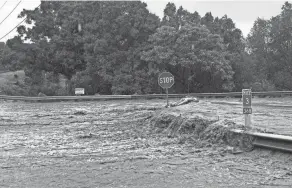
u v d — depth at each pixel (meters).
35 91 54.19
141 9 54.03
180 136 12.37
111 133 14.15
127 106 28.08
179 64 49.34
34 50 58.00
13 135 14.30
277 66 63.97
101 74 50.94
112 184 6.86
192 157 9.15
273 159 8.44
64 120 19.69
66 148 10.98
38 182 7.12
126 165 8.43
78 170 8.04
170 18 58.75
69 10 59.03
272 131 10.05
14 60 60.38
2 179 7.41
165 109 17.98
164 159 9.00
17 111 26.53
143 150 10.29
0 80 78.50
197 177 7.24
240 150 9.46
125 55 52.62
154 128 14.87
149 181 7.02
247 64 57.12
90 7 57.47
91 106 30.14
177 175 7.43
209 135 11.08
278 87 60.41
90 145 11.43
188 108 17.94
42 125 17.69
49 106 31.91
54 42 57.53
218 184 6.71
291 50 62.25
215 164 8.30
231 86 49.31
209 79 51.91
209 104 20.39
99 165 8.49
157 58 47.88
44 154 10.09
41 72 59.94
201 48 50.56
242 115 14.23
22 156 9.84
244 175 7.29
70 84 54.97
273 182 6.75
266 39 68.81
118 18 52.69
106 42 52.28
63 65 58.72
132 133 13.94
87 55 54.06
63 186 6.79
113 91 50.00
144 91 50.06
